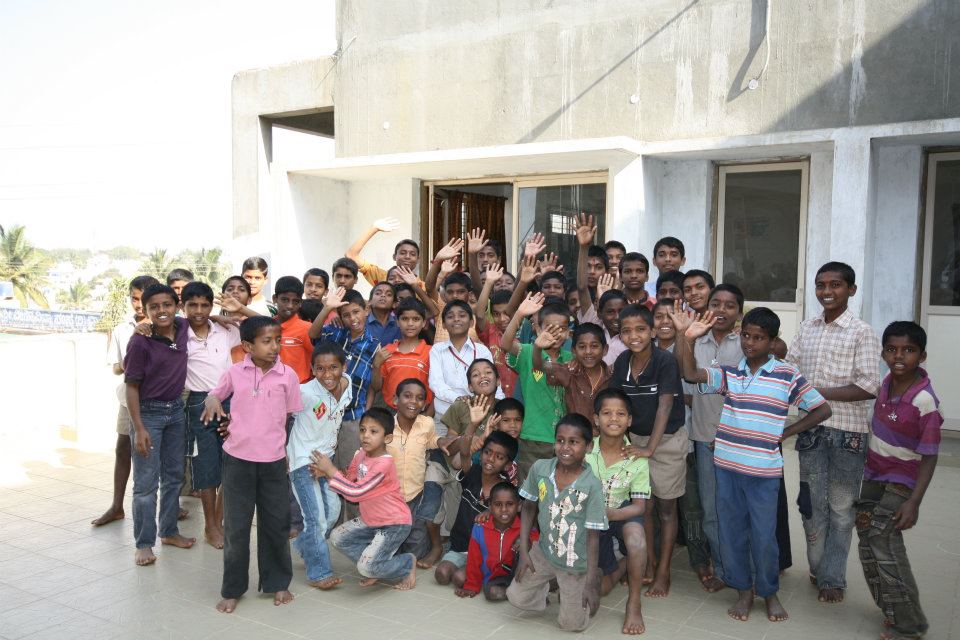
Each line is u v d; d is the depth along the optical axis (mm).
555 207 8914
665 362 3988
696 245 8039
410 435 4461
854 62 6953
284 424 4008
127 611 3869
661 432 3906
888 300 7246
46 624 3713
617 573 4152
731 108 7539
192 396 4805
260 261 5777
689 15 7684
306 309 5344
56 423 8336
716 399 4191
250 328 3883
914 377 3615
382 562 4047
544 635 3641
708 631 3684
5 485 6094
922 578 4297
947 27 6578
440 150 8883
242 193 11125
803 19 7160
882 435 3635
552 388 4367
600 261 5723
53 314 38500
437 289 6270
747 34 7422
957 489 5859
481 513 4207
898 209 7125
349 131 10023
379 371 4930
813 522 4086
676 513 4195
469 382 4445
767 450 3729
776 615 3805
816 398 3777
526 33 8641
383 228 6973
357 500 3959
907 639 3568
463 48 9078
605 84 8180
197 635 3617
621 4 8031
